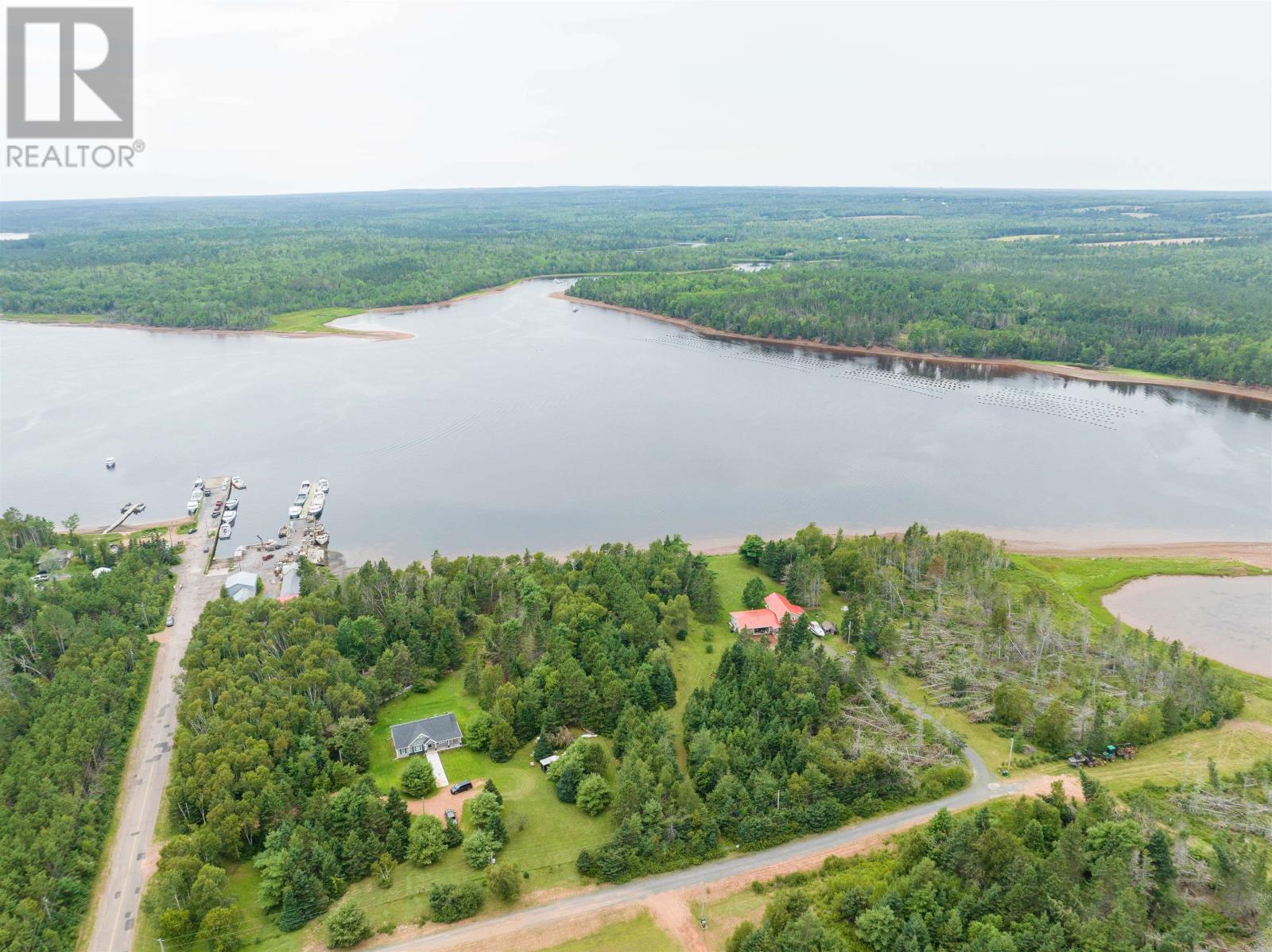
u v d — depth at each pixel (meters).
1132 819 113.06
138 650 168.88
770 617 179.38
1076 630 175.75
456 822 123.56
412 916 110.19
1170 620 189.88
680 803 123.62
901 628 176.25
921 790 129.62
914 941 98.50
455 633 169.75
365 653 164.25
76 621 171.75
